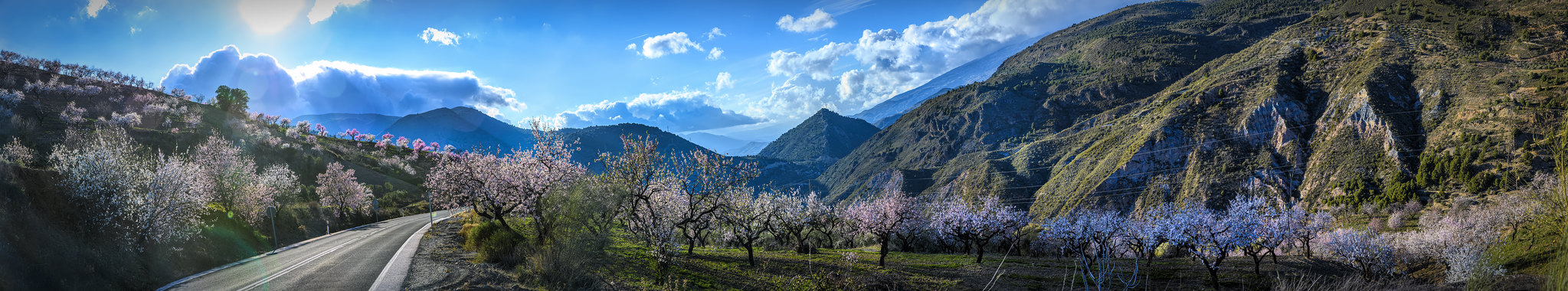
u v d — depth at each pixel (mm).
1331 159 137875
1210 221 32188
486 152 35438
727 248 46250
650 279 24125
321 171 100938
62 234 18422
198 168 29578
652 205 27312
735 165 29297
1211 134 167125
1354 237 34812
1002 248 58312
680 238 35469
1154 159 167000
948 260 41875
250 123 129625
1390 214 103375
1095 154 194375
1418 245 37625
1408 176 116688
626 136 26891
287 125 157250
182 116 119250
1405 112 141750
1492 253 31297
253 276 20891
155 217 23062
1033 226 63781
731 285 24688
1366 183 122875
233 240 30172
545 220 27953
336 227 57125
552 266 20000
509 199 32500
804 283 19938
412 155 152500
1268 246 35938
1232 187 144000
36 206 18953
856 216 51969
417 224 54625
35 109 90500
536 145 32406
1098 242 31328
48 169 22609
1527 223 33125
